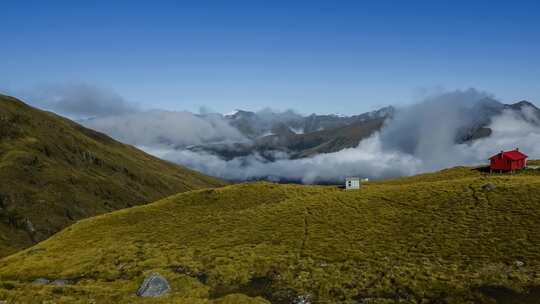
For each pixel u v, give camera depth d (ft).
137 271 199.31
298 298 158.71
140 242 246.06
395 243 196.65
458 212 222.89
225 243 223.71
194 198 336.29
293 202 287.28
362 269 174.29
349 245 200.64
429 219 220.64
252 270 185.88
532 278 152.56
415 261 175.73
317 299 156.04
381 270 171.12
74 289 150.71
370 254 187.83
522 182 258.98
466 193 251.19
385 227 218.18
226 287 174.91
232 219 265.75
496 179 278.67
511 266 162.30
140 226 281.33
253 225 248.11
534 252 169.68
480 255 173.58
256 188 346.74
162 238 248.32
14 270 227.20
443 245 187.32
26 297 133.59
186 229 258.98
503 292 146.61
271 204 293.84
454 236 194.80
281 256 196.03
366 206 256.32
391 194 274.98
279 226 240.12
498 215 210.59
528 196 229.04
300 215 254.68
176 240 240.32
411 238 200.13
